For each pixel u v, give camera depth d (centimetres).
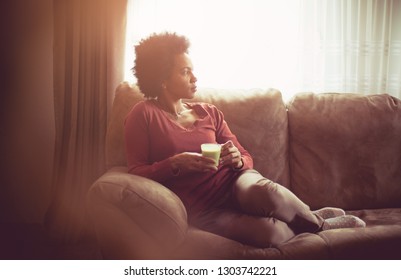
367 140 221
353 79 275
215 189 181
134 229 149
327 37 271
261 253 150
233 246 151
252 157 215
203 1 262
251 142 215
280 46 272
